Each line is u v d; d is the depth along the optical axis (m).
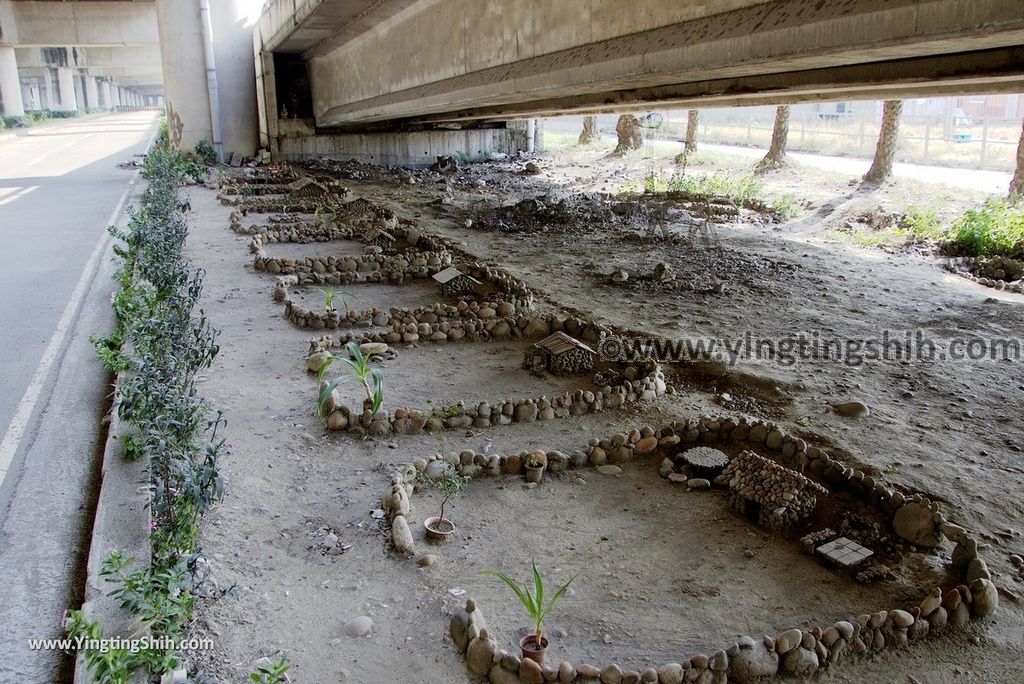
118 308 9.60
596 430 7.05
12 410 7.46
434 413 6.97
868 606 4.68
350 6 18.97
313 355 8.42
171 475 4.64
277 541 5.16
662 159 32.38
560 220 18.77
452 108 16.77
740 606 4.66
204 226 17.53
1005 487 6.14
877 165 23.23
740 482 5.79
